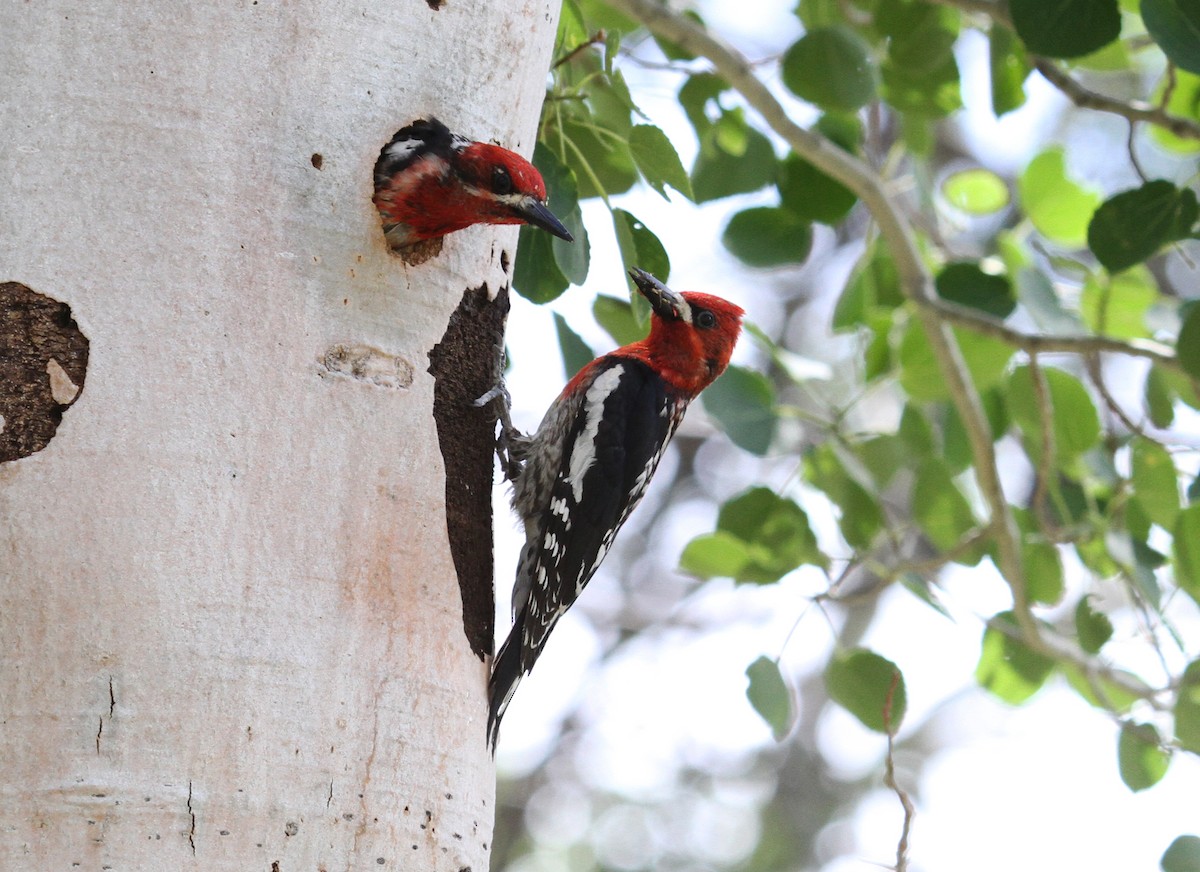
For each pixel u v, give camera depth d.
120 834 6.42
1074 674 13.52
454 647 7.62
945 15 13.03
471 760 7.57
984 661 13.59
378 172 7.83
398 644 7.31
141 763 6.52
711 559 12.61
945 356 12.50
